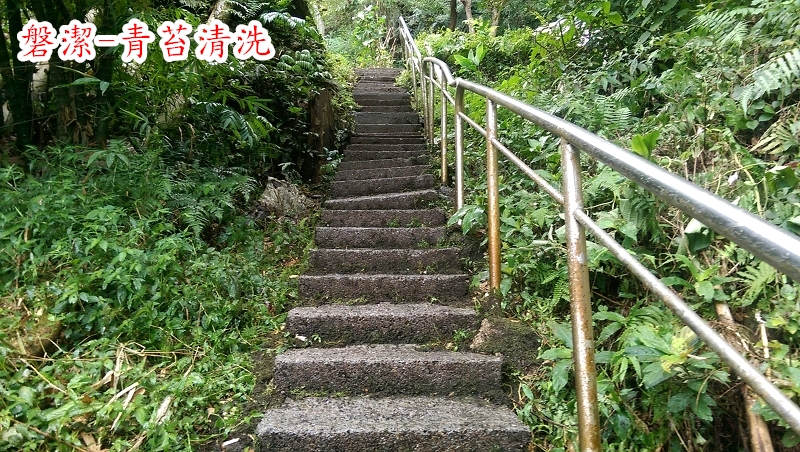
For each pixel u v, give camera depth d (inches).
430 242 105.2
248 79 155.4
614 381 54.6
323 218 116.6
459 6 420.8
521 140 111.3
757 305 53.7
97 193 91.5
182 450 55.6
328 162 164.1
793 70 67.4
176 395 61.2
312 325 78.2
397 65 397.7
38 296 73.6
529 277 80.5
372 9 428.1
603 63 125.3
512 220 85.3
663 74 91.3
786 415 27.1
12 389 58.4
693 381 49.1
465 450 56.4
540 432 59.5
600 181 69.2
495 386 66.5
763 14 85.0
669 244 64.9
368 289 89.5
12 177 90.0
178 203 100.2
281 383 66.9
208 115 131.2
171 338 73.5
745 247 26.6
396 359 68.0
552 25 155.9
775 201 58.5
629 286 68.4
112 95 112.3
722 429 52.8
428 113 184.9
